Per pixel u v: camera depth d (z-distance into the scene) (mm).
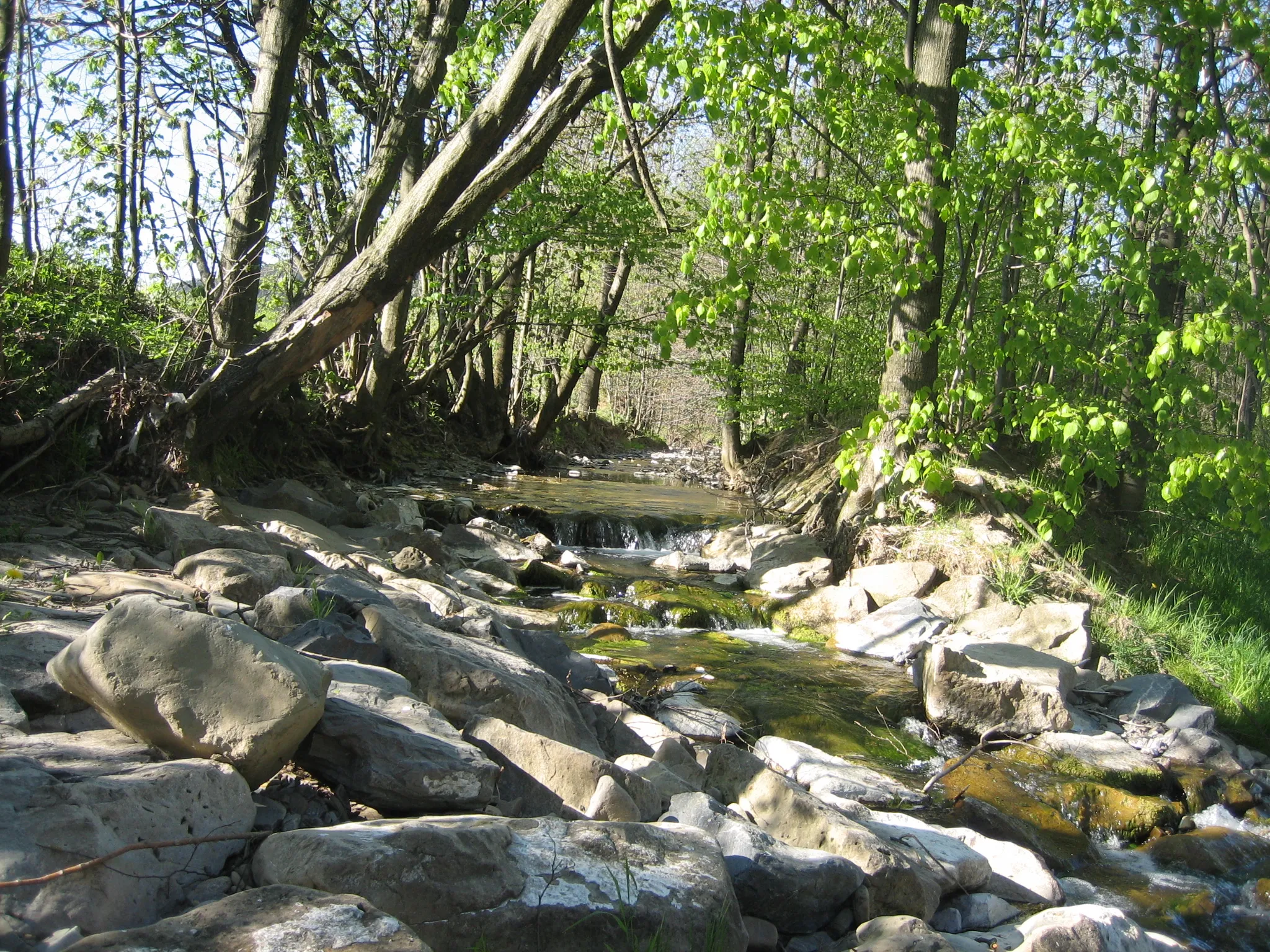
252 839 3539
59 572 6355
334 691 4605
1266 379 7598
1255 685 9398
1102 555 11867
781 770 6785
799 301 19859
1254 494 7613
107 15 11578
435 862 3318
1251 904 5906
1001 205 10555
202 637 3797
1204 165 8812
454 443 23891
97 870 2941
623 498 19422
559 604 10883
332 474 14945
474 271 18625
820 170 19031
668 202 17766
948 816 6469
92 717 4156
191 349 10141
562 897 3461
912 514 11938
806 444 19953
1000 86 11609
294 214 15281
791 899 4293
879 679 9125
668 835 4059
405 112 13453
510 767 4730
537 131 10352
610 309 23266
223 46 14062
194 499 9172
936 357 12352
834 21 9398
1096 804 6957
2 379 8414
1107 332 11625
